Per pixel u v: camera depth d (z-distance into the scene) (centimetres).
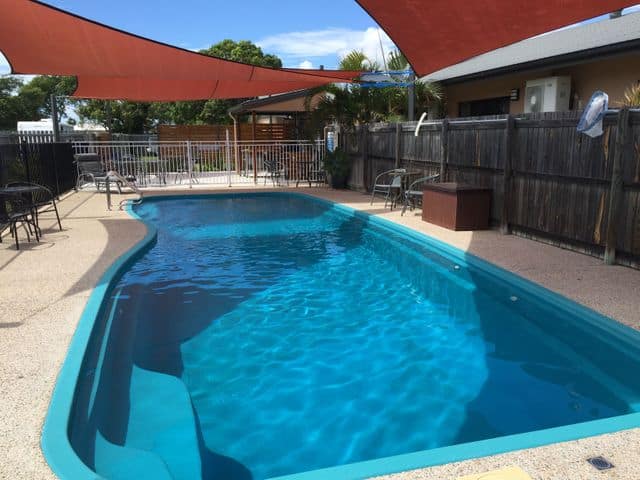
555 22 666
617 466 256
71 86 4453
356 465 257
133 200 1397
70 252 757
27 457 265
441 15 651
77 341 413
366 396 396
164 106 4047
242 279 713
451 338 509
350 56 1677
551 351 480
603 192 661
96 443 327
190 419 360
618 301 502
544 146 757
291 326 541
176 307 597
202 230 1070
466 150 959
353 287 678
